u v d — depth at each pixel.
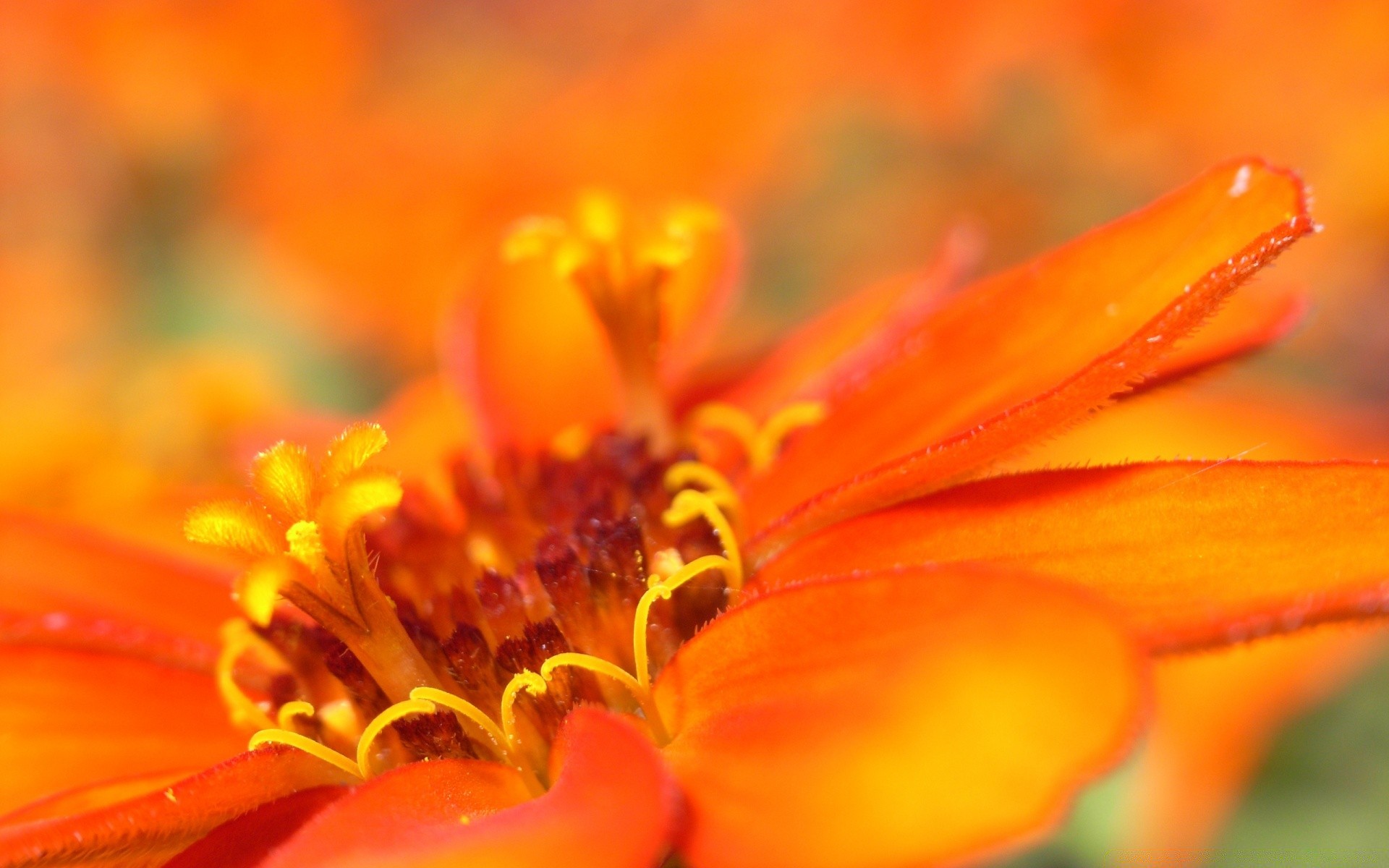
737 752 0.09
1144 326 0.09
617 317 0.11
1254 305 0.10
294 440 0.12
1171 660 0.09
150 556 0.11
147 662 0.10
